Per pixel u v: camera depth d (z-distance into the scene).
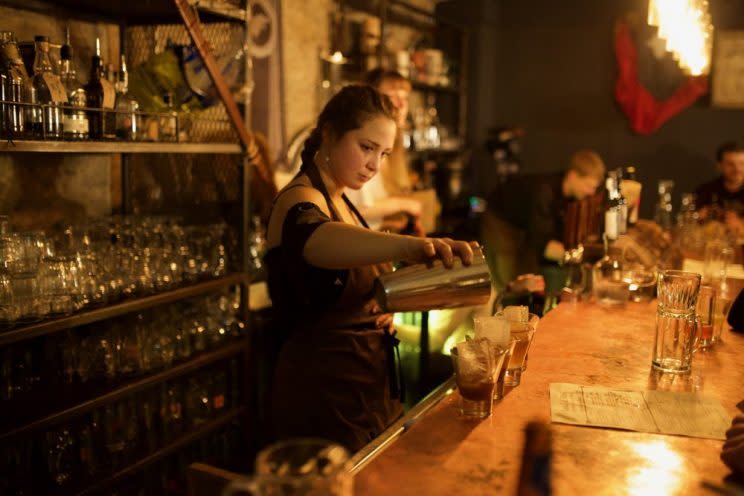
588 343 1.73
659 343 1.53
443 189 5.47
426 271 1.40
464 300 1.42
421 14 5.12
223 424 2.61
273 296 1.65
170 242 2.45
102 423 2.22
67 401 2.00
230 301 2.74
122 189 2.63
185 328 2.49
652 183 5.89
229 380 2.73
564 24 5.98
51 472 2.06
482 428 1.20
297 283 1.55
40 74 1.93
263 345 3.00
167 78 2.44
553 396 1.35
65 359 2.14
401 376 1.83
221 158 2.70
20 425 1.82
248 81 2.67
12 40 1.88
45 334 2.06
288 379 1.67
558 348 1.69
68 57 2.05
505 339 1.31
